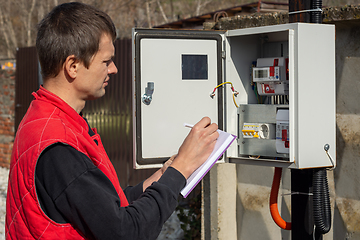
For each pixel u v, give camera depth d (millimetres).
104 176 1341
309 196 2418
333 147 2371
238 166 3652
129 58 6465
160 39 2529
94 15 1438
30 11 17641
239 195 3652
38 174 1293
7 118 8984
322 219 2404
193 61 2613
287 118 2428
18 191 1332
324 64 2328
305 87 2264
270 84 2641
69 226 1305
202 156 1596
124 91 6555
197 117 2635
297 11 2402
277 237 3320
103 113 6883
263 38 2854
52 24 1401
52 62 1402
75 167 1287
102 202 1281
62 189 1269
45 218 1288
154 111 2533
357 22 2645
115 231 1284
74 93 1459
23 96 8547
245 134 2662
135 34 2465
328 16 2678
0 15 18547
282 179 3232
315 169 2406
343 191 2840
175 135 2586
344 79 2803
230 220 3650
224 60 2699
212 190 3619
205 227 3729
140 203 1396
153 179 1908
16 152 1374
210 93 2666
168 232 4977
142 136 2508
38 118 1369
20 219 1329
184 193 1530
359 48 2705
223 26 3484
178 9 16719
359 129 2730
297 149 2258
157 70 2529
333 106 2363
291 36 2254
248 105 2684
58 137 1305
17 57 8656
